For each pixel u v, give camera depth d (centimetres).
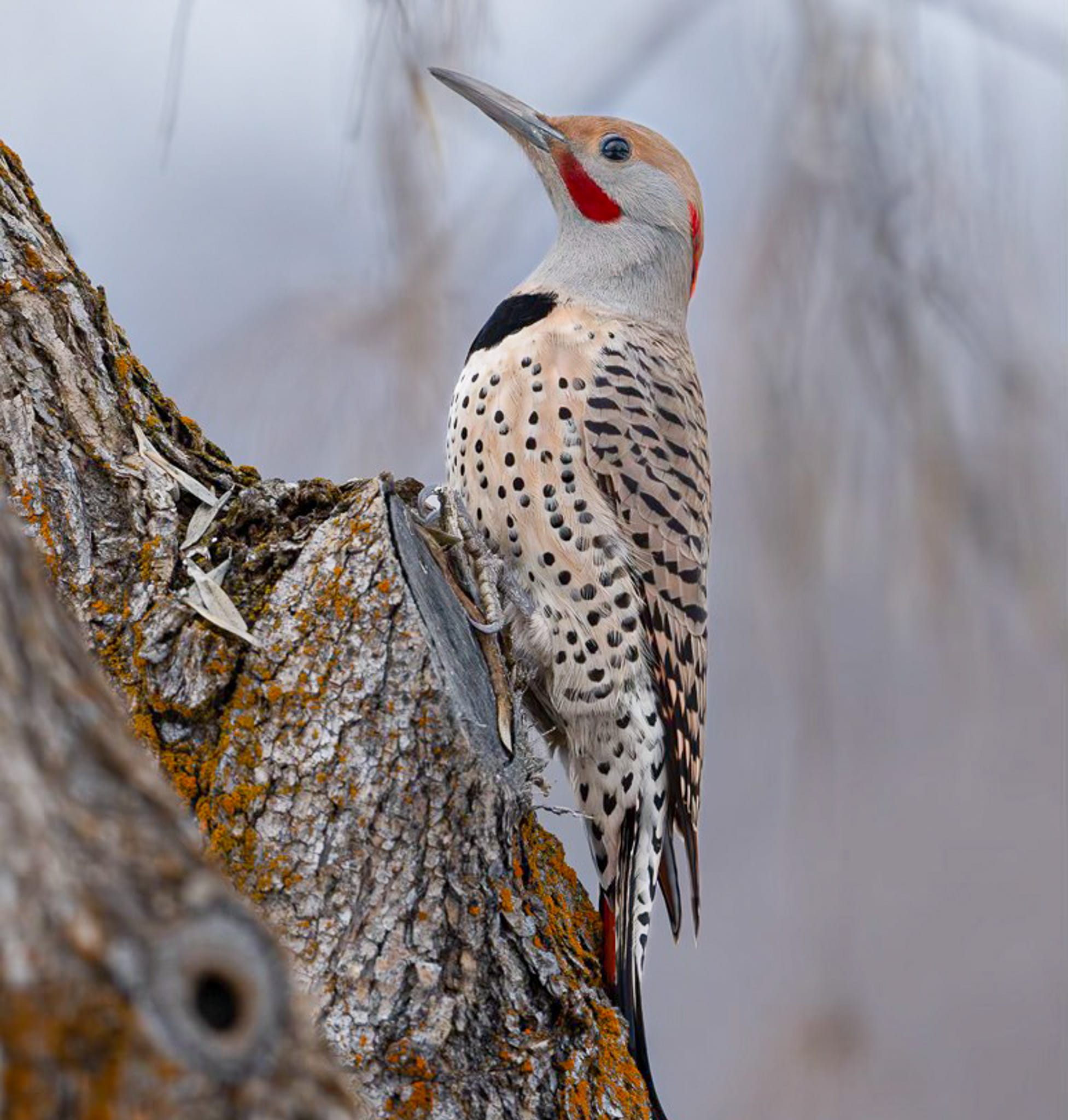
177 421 689
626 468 852
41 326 666
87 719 296
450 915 565
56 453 641
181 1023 273
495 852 574
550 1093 570
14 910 268
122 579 612
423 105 887
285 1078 281
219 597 593
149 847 286
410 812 564
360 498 613
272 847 557
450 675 590
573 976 608
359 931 557
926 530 895
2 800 272
